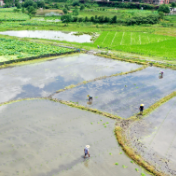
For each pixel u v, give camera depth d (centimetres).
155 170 1866
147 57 5247
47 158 1989
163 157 2030
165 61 4941
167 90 3519
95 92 3394
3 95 3203
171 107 2980
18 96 3198
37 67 4503
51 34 8288
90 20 10988
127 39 7338
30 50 5581
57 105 2967
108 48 6062
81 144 2188
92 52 5662
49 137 2281
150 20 10388
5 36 7425
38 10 16350
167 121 2631
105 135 2344
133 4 15338
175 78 4038
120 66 4709
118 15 12681
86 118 2666
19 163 1927
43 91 3394
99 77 4031
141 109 2759
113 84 3722
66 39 7331
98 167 1897
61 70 4369
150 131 2425
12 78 3872
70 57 5297
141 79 3972
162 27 9756
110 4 16350
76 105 2952
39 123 2530
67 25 10219
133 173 1844
